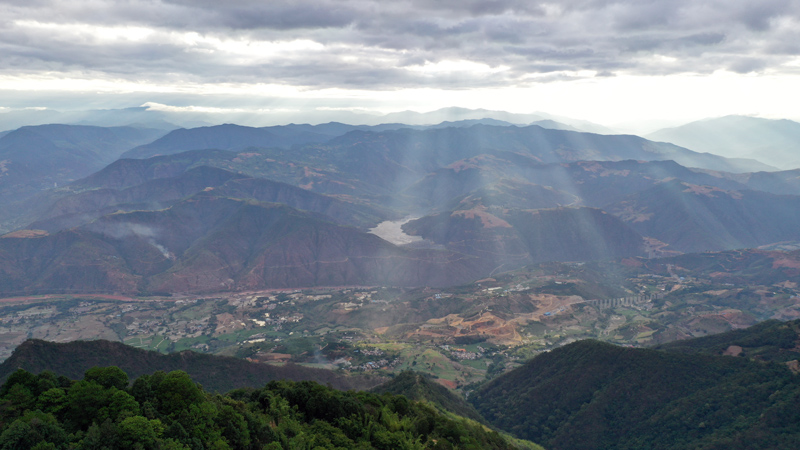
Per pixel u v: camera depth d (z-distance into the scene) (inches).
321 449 4055.1
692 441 6446.9
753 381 6924.2
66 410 3673.7
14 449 3105.3
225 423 3973.9
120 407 3646.7
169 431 3548.2
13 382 3905.0
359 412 5187.0
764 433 5984.3
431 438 5137.8
